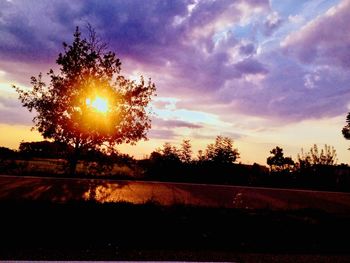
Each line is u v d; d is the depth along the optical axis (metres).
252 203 13.10
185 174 20.88
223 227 9.17
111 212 9.06
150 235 8.26
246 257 6.84
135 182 15.88
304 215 11.14
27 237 7.38
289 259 6.83
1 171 17.62
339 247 8.58
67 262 5.62
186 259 6.37
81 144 18.75
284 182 22.05
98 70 19.12
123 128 19.08
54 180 14.66
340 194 17.19
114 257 6.20
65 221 8.38
